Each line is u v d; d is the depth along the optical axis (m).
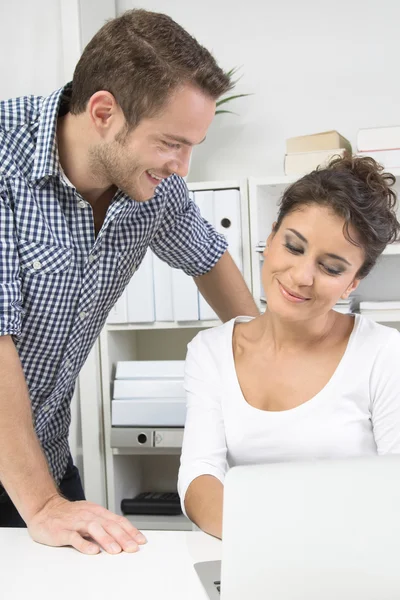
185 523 2.12
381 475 0.63
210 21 2.34
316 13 2.28
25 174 1.13
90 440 2.13
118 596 0.74
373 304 2.04
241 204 2.09
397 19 2.24
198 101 1.03
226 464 1.05
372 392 1.03
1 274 1.05
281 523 0.62
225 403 1.07
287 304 0.99
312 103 2.29
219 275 1.48
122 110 1.04
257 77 2.32
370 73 2.26
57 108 1.11
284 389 1.06
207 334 1.15
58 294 1.18
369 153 2.01
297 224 0.97
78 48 2.08
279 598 0.62
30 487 0.96
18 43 2.38
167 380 2.10
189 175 2.36
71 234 1.18
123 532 0.89
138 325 2.12
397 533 0.60
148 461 2.49
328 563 0.61
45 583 0.78
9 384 0.99
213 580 0.76
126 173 1.10
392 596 0.60
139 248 1.29
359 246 0.97
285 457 1.02
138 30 1.03
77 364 1.30
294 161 2.05
